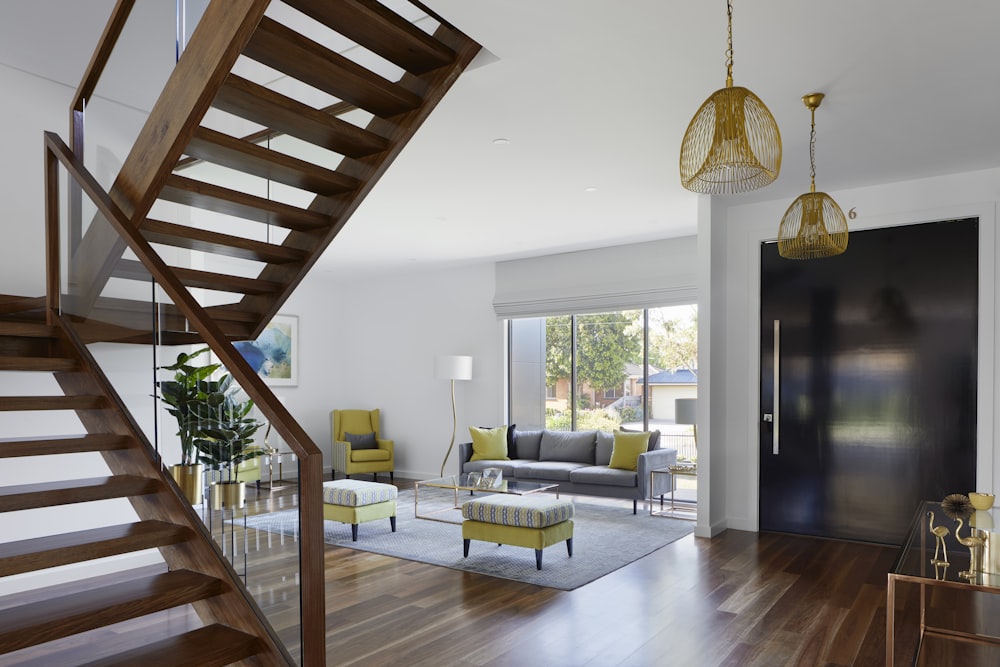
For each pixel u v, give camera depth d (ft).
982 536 9.66
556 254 27.12
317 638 7.07
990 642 11.16
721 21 9.65
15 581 13.85
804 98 12.29
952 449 16.74
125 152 10.59
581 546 17.75
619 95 12.13
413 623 12.15
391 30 9.77
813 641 11.24
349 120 13.55
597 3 9.18
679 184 17.60
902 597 13.50
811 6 9.26
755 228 19.51
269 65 9.71
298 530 7.00
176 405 8.46
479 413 28.99
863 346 17.97
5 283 14.67
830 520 18.37
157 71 10.27
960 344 16.74
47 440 8.70
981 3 9.18
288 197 16.17
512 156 15.35
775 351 19.17
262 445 7.42
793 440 18.90
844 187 18.08
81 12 15.98
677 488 25.63
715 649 10.93
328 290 32.91
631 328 26.16
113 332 9.62
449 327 30.04
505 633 11.65
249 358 29.19
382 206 19.67
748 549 17.28
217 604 8.11
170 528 8.41
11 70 14.89
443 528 20.08
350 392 33.14
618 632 11.68
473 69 11.14
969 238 16.75
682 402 21.67
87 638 11.53
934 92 12.09
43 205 15.30
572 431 26.43
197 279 11.80
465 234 23.35
